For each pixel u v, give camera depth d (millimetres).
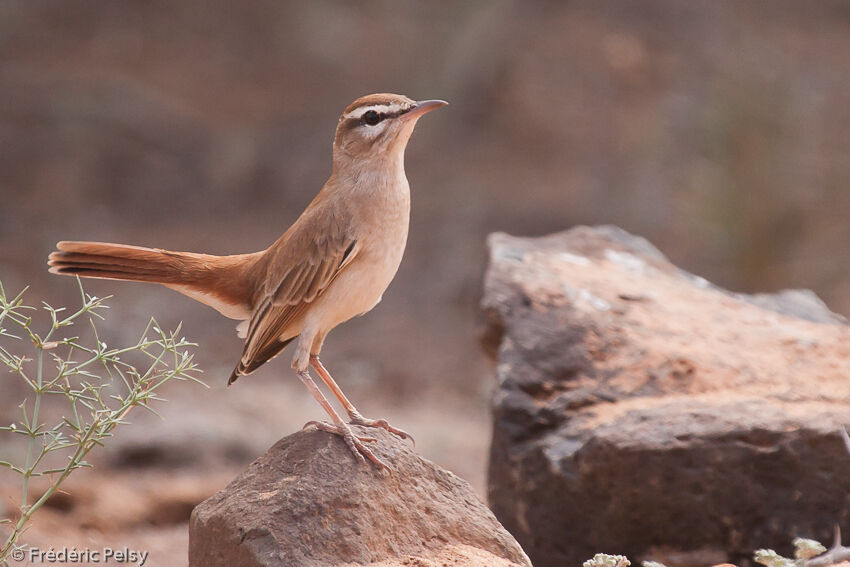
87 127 24109
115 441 12125
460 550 5816
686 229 21547
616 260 10742
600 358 8430
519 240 10883
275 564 5344
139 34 28047
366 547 5582
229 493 5867
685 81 26750
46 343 5938
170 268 6777
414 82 26703
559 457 7562
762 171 19438
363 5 30094
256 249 21234
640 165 23688
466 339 18766
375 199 6570
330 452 5973
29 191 22594
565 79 26766
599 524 7406
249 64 27688
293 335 6824
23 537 9336
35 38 27031
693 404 7523
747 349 8719
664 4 30250
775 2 32156
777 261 19062
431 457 13164
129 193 23109
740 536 7086
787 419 7137
